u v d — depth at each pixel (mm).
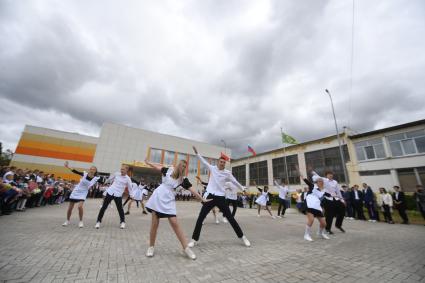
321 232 6012
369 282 2822
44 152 29531
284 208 11805
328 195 6727
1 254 3201
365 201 11844
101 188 23328
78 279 2555
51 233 4820
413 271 3252
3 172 8680
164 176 3922
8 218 6453
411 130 19500
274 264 3426
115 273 2801
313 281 2812
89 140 32375
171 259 3482
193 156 38844
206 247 4363
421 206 10391
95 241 4383
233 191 8859
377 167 21188
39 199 10266
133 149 33188
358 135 23047
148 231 5891
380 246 4953
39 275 2590
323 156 27500
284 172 32656
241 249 4297
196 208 16562
